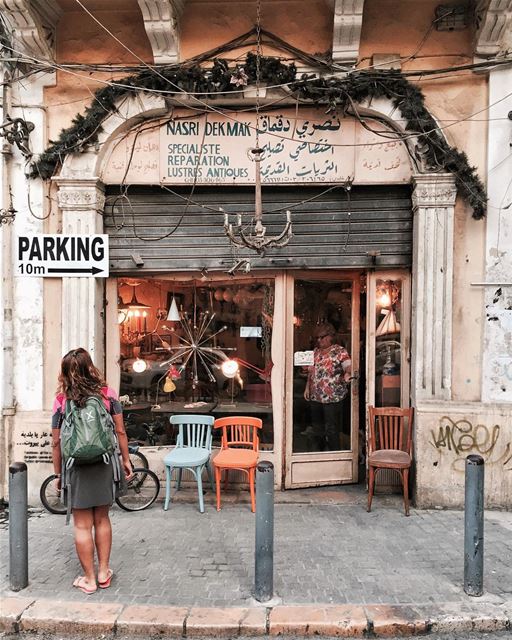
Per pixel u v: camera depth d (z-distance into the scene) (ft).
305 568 12.03
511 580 11.49
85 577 11.15
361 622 9.96
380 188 16.74
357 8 14.69
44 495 15.67
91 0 15.70
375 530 14.23
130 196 17.10
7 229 16.29
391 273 17.16
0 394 16.29
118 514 15.42
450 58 15.89
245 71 15.67
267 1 15.84
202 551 12.94
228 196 16.96
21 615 10.21
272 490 10.69
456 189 15.83
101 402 10.81
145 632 9.98
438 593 10.94
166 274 17.60
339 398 18.25
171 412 18.17
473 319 16.03
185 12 16.10
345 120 16.34
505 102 15.64
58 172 16.44
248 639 9.86
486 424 15.65
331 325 18.15
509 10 14.80
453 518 15.10
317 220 16.80
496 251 15.81
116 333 17.65
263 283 17.80
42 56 16.21
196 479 16.19
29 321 16.48
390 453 16.01
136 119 16.47
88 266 16.47
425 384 16.02
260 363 17.92
